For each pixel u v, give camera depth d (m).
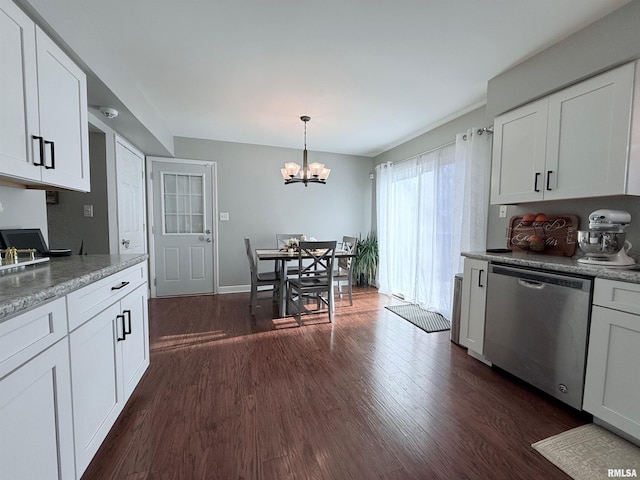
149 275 4.04
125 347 1.62
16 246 1.55
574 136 1.85
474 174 2.81
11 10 1.13
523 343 1.91
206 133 3.93
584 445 1.43
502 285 2.06
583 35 1.76
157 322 3.14
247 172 4.43
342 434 1.50
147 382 1.97
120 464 1.29
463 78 2.38
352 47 1.96
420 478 1.24
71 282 1.08
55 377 1.00
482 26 1.75
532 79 2.07
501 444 1.44
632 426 1.38
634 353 1.37
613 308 1.45
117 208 2.98
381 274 4.54
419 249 3.78
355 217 5.11
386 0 1.54
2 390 0.78
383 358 2.36
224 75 2.34
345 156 5.00
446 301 3.38
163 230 4.09
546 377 1.77
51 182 1.38
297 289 3.14
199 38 1.87
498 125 2.38
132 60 2.13
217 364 2.22
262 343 2.62
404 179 4.19
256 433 1.50
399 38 1.87
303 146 4.54
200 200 4.25
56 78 1.41
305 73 2.31
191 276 4.26
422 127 3.58
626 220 1.65
